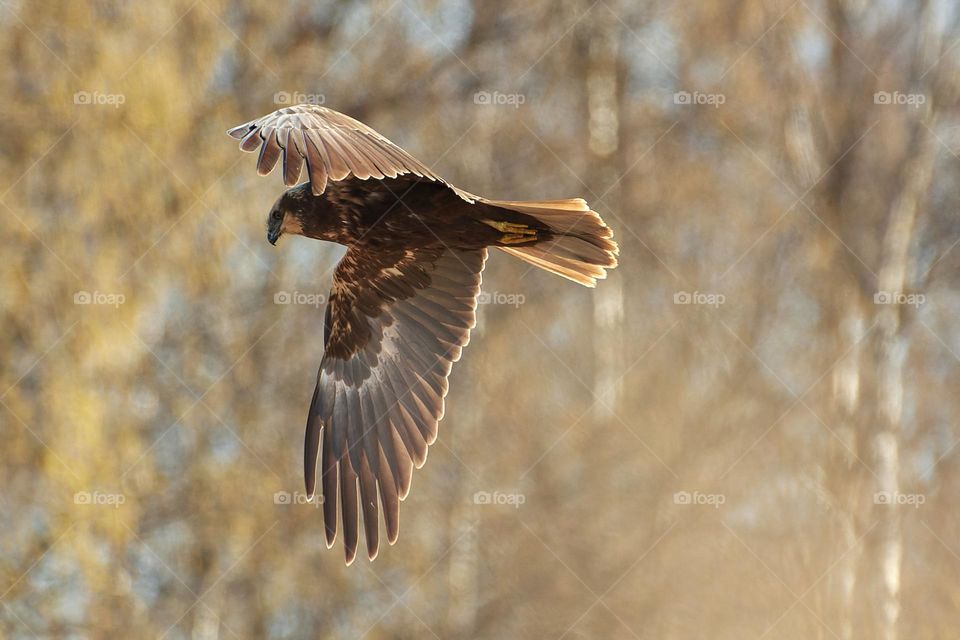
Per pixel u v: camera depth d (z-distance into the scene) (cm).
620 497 1797
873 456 1786
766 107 2123
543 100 2195
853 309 1925
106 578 1594
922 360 2062
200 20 1906
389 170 625
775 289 2062
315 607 1680
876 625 1705
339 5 2086
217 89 1955
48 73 1822
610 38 2211
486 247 883
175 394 1723
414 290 884
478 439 1816
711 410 1930
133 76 1830
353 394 867
